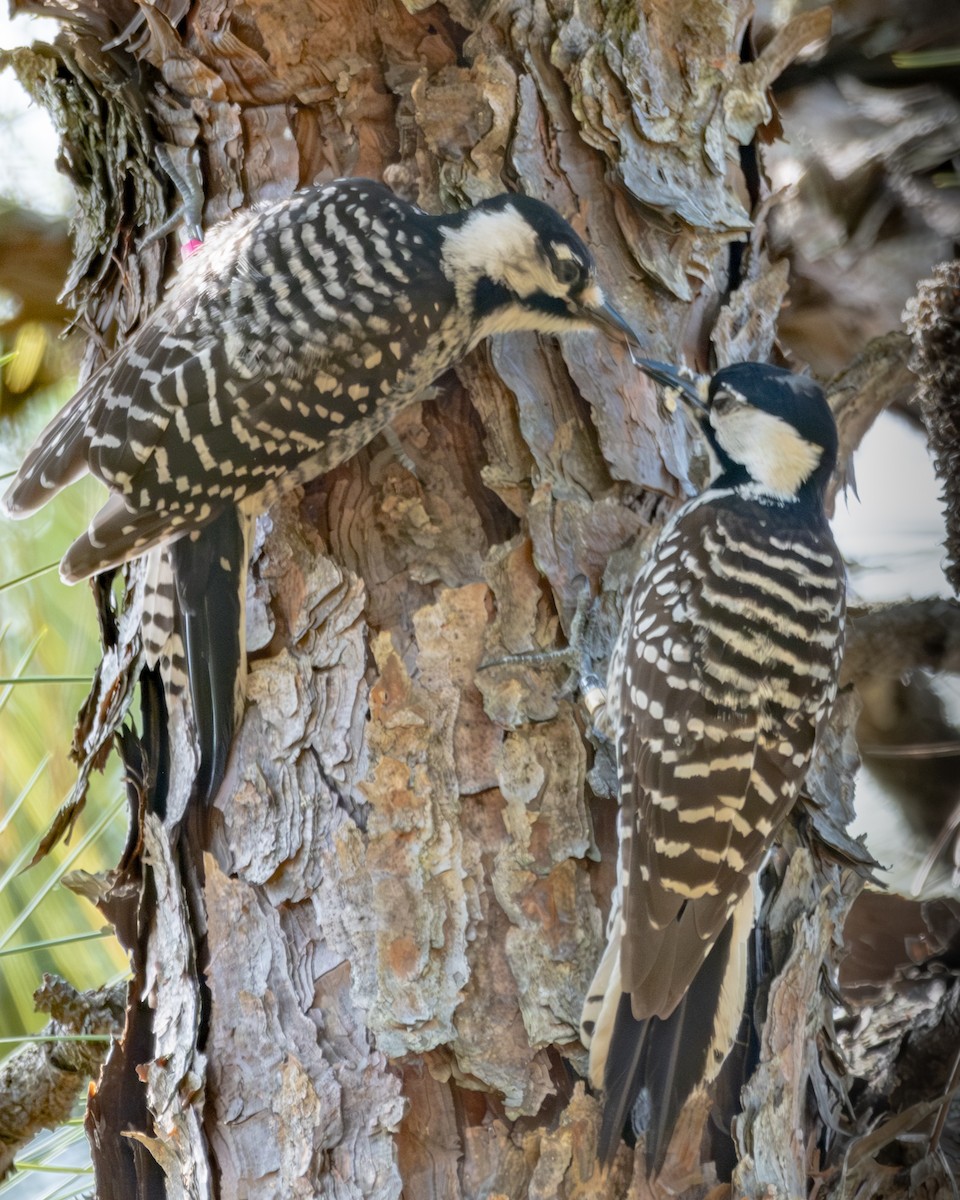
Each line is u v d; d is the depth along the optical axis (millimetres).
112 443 6137
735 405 6992
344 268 6434
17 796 7137
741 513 6727
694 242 7266
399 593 6629
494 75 7016
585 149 7172
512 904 6211
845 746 7195
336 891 6234
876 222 8836
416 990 6102
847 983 8602
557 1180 5910
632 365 6969
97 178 7402
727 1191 6078
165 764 6656
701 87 7258
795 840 6801
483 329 6777
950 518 8117
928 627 8336
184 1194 6129
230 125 7090
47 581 7410
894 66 8539
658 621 6457
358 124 7078
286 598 6594
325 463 6562
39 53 7266
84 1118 6504
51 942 6430
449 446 6891
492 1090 6031
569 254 6750
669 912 6086
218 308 6340
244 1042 6145
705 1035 6086
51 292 8070
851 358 8703
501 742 6414
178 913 6375
